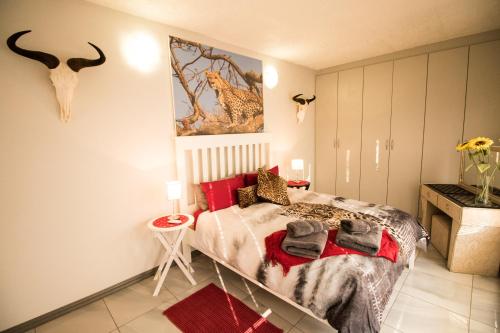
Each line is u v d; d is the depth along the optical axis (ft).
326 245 5.82
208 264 9.04
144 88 7.72
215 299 7.05
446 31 9.70
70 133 6.42
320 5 7.26
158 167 8.23
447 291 7.15
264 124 11.98
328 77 14.56
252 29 8.79
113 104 7.11
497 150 8.21
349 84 13.79
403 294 7.06
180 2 6.81
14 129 5.64
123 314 6.54
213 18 7.84
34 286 6.14
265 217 7.87
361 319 4.41
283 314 6.40
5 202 5.64
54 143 6.19
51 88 6.05
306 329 5.89
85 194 6.78
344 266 5.05
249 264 6.22
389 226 6.92
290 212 8.20
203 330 5.92
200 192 8.92
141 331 5.95
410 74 11.81
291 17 7.95
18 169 5.74
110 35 6.97
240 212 8.46
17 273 5.89
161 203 8.39
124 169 7.47
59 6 6.10
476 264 7.84
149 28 7.73
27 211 5.92
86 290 6.96
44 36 5.93
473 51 10.23
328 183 15.39
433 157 11.68
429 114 11.57
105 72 6.91
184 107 8.68
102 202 7.10
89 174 6.81
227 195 9.11
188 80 8.75
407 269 8.34
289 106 13.38
